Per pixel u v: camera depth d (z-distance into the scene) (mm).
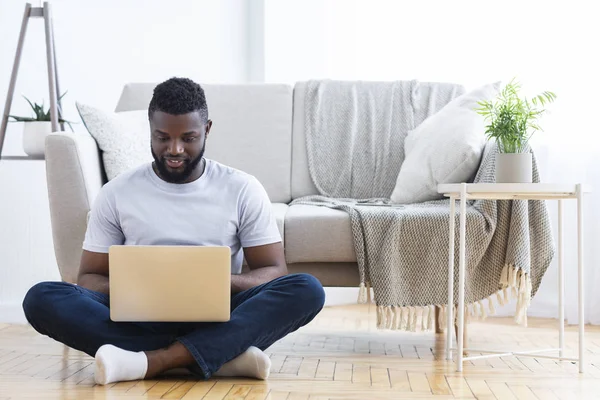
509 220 2691
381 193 3365
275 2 4230
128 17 4152
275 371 2307
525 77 3877
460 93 3508
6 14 3852
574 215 3613
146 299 2068
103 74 4105
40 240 3932
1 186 3830
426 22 4172
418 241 2697
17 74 3754
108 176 2902
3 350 2707
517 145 2510
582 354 2375
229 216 2365
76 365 2412
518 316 2686
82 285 2318
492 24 4008
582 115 3680
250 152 3404
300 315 2199
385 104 3484
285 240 2734
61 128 3764
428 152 3049
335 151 3418
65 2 4008
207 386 2057
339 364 2441
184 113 2236
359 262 2693
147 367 2098
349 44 4266
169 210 2348
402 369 2373
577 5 3738
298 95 3500
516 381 2227
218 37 4289
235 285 2268
